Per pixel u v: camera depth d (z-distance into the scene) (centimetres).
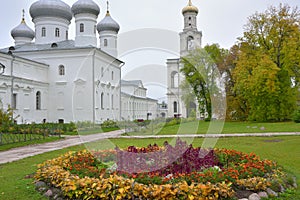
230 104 3225
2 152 1463
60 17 4191
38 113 3462
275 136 1836
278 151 1251
